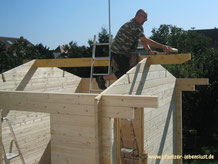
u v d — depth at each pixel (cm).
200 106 1207
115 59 483
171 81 709
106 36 1669
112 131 381
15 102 396
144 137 510
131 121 462
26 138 589
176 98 761
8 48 1423
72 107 354
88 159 348
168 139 687
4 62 1275
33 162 613
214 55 1270
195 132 1208
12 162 550
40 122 634
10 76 557
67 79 755
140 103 310
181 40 1861
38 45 1617
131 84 445
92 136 341
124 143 493
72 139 358
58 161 373
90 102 340
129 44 466
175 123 754
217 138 1252
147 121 530
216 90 1202
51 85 687
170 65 1241
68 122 359
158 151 604
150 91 543
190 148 1159
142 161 471
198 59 1309
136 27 455
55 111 368
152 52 491
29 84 612
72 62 627
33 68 628
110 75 481
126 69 485
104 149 338
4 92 406
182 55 487
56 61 627
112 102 330
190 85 739
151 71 548
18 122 565
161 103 625
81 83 823
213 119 1262
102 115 338
